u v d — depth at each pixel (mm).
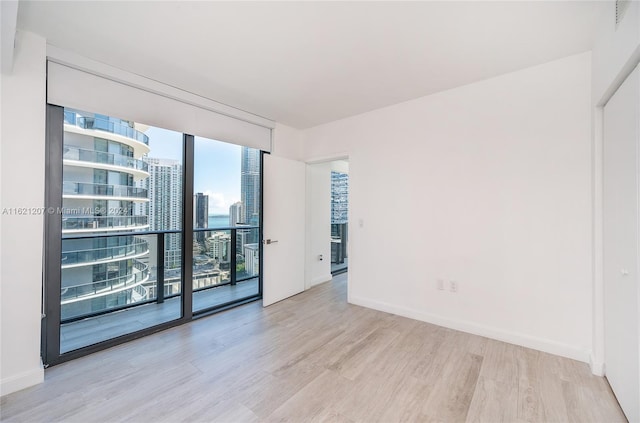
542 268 2262
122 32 1854
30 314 1864
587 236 2080
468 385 1835
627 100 1507
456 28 1804
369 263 3340
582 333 2100
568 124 2146
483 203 2537
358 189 3445
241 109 3277
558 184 2191
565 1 1564
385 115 3199
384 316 3061
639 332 1396
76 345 2295
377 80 2541
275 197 3582
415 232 2963
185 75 2451
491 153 2494
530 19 1714
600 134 1913
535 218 2289
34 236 1886
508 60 2199
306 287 4164
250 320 2967
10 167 1797
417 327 2760
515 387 1809
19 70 1822
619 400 1616
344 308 3328
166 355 2232
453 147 2707
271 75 2451
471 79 2520
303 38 1926
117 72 2303
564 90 2162
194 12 1657
